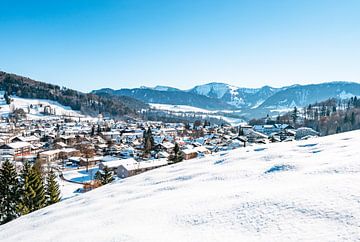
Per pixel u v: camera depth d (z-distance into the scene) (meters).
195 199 6.70
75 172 69.25
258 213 4.87
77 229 6.72
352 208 4.16
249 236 4.20
